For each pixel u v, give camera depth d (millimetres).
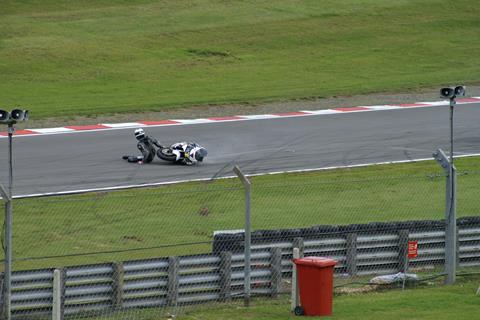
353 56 148625
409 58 148125
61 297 41062
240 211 61750
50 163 80125
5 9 168125
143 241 54188
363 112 110188
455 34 162375
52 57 138500
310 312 40625
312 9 174125
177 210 61719
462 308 41594
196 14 168500
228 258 44500
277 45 153000
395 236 49125
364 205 63844
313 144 89875
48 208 61656
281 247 46656
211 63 141875
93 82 128250
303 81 132375
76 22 160375
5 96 118188
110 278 42250
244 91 124938
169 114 109375
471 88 127875
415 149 86688
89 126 100938
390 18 170500
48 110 110562
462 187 69750
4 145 89000
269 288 45562
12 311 40562
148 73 134250
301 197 66000
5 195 38375
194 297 43906
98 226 57406
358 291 45906
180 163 79438
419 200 65438
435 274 48500
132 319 41250
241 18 167125
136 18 164625
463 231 50625
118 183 71312
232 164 79625
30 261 49969
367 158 82312
